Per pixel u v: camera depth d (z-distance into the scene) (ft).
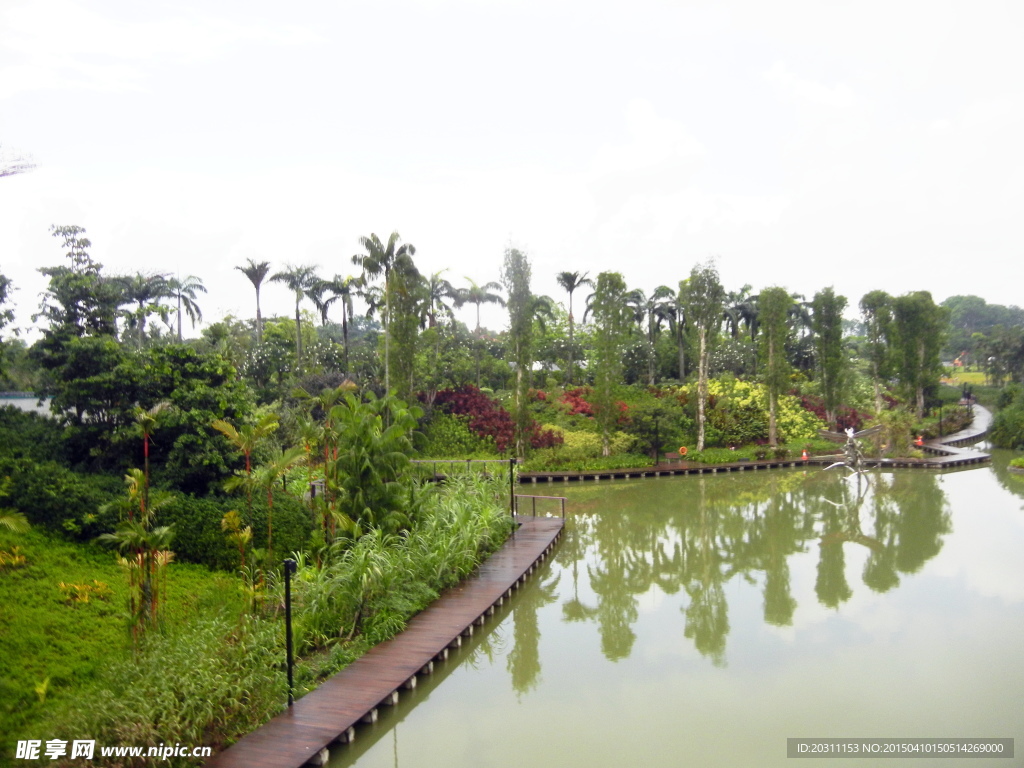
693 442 119.14
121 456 46.85
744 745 29.35
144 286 88.12
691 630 43.68
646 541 67.36
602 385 108.68
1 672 26.91
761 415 127.03
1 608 31.37
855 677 35.81
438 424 108.58
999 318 380.17
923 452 123.85
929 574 53.67
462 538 50.98
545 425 114.52
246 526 42.42
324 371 110.32
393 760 28.63
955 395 185.98
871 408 153.38
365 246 96.43
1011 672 35.88
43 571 35.63
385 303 98.43
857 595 49.21
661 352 162.71
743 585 52.90
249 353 105.81
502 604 46.19
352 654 34.83
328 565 42.91
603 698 34.32
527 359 107.24
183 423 46.37
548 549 60.39
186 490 47.24
